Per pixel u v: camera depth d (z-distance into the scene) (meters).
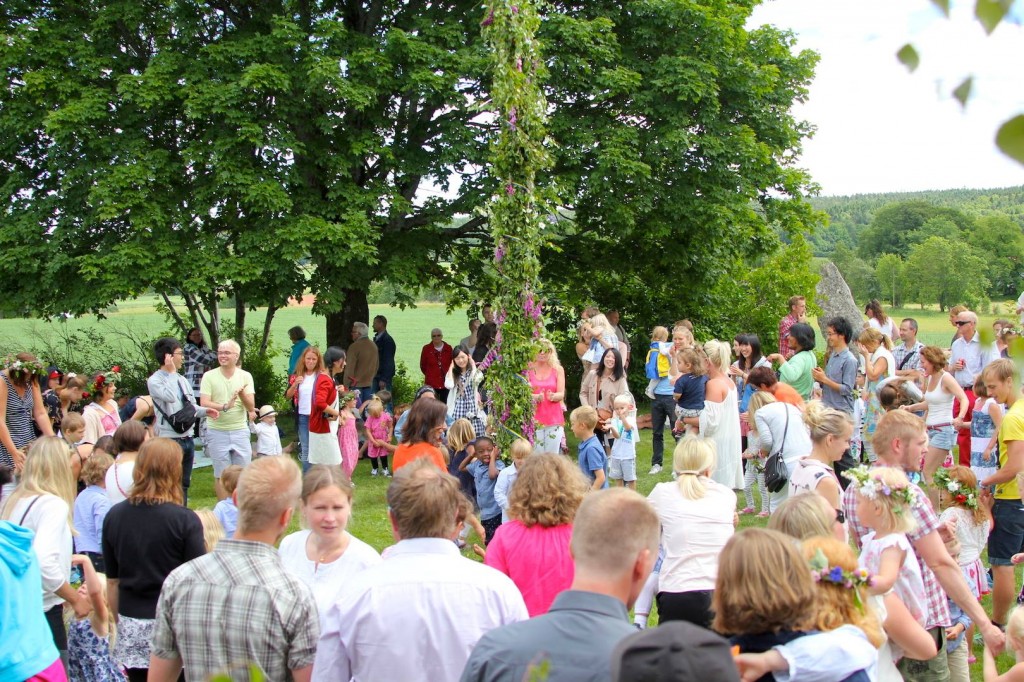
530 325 8.03
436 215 15.05
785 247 20.55
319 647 3.21
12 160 14.40
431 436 7.42
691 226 15.97
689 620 4.52
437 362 15.67
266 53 13.30
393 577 3.21
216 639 3.19
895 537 3.93
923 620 4.07
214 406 9.69
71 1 14.09
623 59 15.01
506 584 3.29
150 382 9.70
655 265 18.09
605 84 14.23
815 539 3.19
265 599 3.22
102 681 4.62
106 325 26.23
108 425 9.53
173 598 3.27
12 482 5.33
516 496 4.11
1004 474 5.73
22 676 3.59
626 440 9.84
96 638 4.67
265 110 13.64
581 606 2.65
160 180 13.30
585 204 15.66
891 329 12.54
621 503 2.81
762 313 19.98
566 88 14.58
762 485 9.30
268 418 10.49
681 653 1.85
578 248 17.91
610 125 15.02
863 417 10.17
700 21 14.98
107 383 9.57
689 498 4.72
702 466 4.88
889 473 4.02
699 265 17.92
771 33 17.16
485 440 8.04
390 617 3.13
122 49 14.70
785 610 2.79
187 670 3.21
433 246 16.00
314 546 4.05
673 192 15.48
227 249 13.81
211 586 3.24
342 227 13.05
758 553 2.85
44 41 13.48
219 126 13.54
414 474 3.47
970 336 10.55
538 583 3.96
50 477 4.60
